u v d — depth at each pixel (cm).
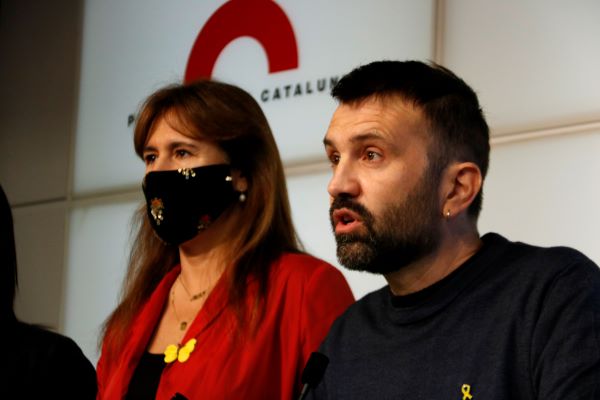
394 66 260
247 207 328
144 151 336
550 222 388
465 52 432
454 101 255
